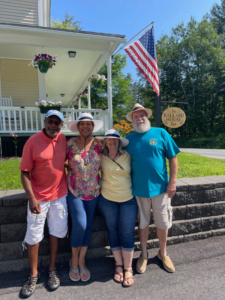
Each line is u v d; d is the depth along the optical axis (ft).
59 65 27.81
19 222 7.73
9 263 7.46
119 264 7.29
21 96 27.25
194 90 77.61
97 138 7.44
